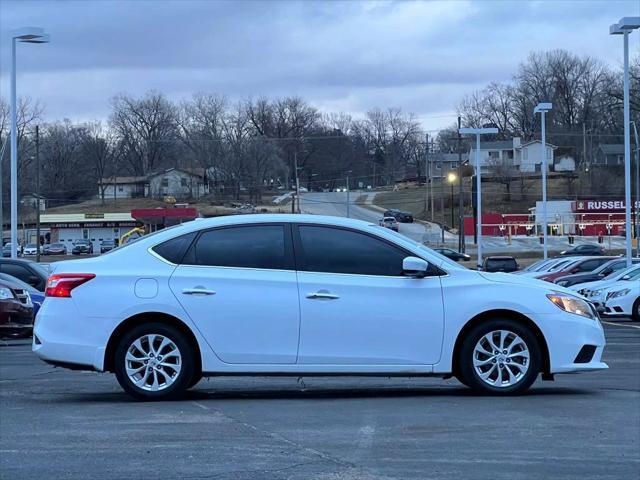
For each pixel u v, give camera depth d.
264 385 9.85
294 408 8.15
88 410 8.06
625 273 23.27
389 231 8.77
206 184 101.50
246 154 101.81
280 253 8.50
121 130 107.81
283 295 8.36
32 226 85.19
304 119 121.75
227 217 8.70
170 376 8.40
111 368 8.45
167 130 108.12
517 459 6.21
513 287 8.58
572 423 7.40
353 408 8.13
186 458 6.21
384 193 112.94
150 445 6.60
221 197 100.88
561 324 8.55
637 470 5.95
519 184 96.56
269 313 8.32
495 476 5.77
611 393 8.98
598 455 6.34
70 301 8.33
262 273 8.43
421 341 8.41
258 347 8.34
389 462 6.11
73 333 8.29
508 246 70.31
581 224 75.69
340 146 127.12
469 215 89.94
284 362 8.34
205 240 8.55
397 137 131.38
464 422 7.43
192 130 107.25
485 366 8.62
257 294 8.34
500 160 103.00
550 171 105.12
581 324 8.62
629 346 15.03
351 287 8.40
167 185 101.19
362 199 107.62
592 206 77.25
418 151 129.12
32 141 84.94
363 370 8.38
